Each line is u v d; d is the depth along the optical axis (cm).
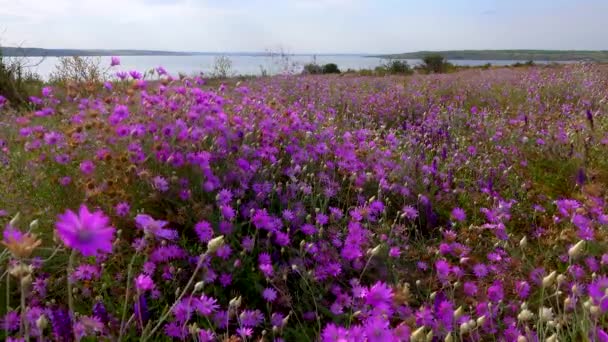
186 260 248
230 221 274
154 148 304
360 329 166
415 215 327
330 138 440
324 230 299
